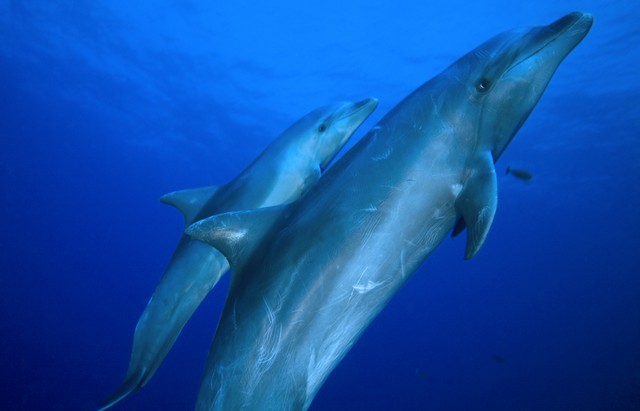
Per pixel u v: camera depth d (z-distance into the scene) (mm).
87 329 38812
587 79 20859
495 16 17625
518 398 32656
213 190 4441
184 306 3965
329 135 4547
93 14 22078
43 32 24891
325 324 2381
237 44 22281
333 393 32438
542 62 2629
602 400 28516
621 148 27500
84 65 27625
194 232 2637
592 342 46969
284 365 2311
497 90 2641
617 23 17406
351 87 23906
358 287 2414
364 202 2434
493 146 2734
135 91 29172
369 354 44688
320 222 2418
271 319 2318
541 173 30891
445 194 2572
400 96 23391
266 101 26953
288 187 4301
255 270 2480
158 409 23953
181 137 35438
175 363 32750
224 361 2336
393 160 2514
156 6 20578
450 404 32812
